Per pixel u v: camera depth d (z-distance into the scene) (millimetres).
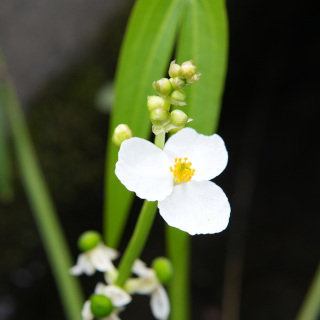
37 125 539
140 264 360
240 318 610
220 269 619
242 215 618
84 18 556
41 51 546
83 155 549
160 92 314
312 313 405
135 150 316
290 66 605
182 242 370
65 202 553
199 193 320
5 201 532
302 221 614
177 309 410
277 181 619
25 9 549
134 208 590
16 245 545
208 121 368
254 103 616
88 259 368
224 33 366
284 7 578
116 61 555
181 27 368
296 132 615
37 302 577
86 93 549
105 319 350
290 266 611
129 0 560
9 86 431
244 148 621
